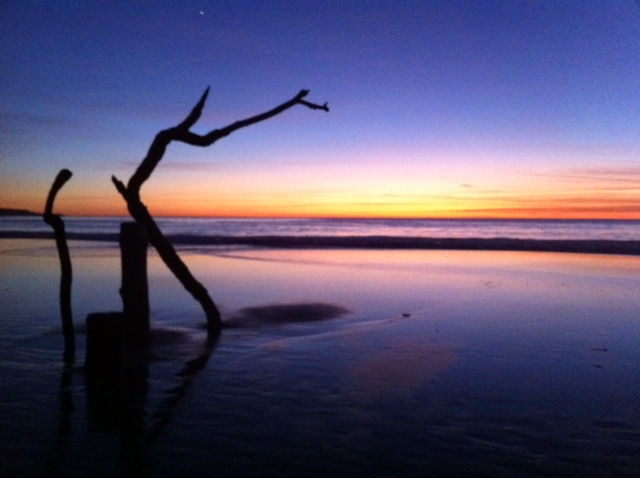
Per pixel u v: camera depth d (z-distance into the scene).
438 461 4.16
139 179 7.60
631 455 4.25
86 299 11.02
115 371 6.03
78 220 85.19
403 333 8.36
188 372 6.43
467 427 4.80
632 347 7.47
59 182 7.02
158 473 4.00
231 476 3.95
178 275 8.21
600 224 53.38
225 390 5.79
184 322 9.12
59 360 6.85
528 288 12.56
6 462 4.18
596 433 4.66
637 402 5.41
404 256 20.17
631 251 21.38
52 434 4.69
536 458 4.20
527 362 6.80
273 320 9.29
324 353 7.24
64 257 7.14
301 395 5.62
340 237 27.28
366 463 4.13
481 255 20.59
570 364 6.70
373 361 6.86
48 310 9.91
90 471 4.03
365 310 10.11
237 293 11.97
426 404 5.36
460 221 75.50
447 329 8.62
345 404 5.37
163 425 4.87
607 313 9.73
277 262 18.12
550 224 55.00
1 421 4.97
